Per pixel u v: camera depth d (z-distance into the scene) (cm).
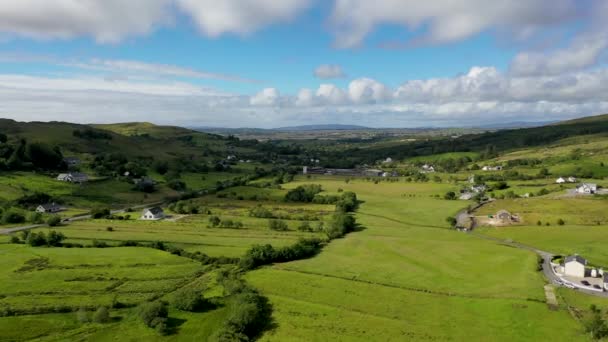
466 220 17662
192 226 15512
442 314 8388
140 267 10612
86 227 15175
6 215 16000
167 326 7788
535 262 11300
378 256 12188
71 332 7469
